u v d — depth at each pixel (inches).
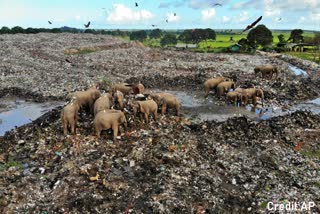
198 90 1390.3
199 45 3499.0
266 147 820.6
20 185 619.2
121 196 596.4
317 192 632.4
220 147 804.6
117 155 727.7
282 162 754.2
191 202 589.0
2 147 783.1
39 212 550.3
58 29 3715.6
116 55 2139.5
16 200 578.9
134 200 586.9
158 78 1501.0
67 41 2615.7
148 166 687.7
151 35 5216.5
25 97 1256.2
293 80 1566.2
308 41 3720.5
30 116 1066.7
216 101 1225.4
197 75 1542.8
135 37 4707.2
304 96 1320.1
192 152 757.9
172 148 754.2
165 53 2377.0
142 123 898.7
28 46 2283.5
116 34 5027.1
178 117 983.6
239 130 904.9
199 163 719.1
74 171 662.5
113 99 984.9
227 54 2561.5
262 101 1198.9
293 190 637.3
